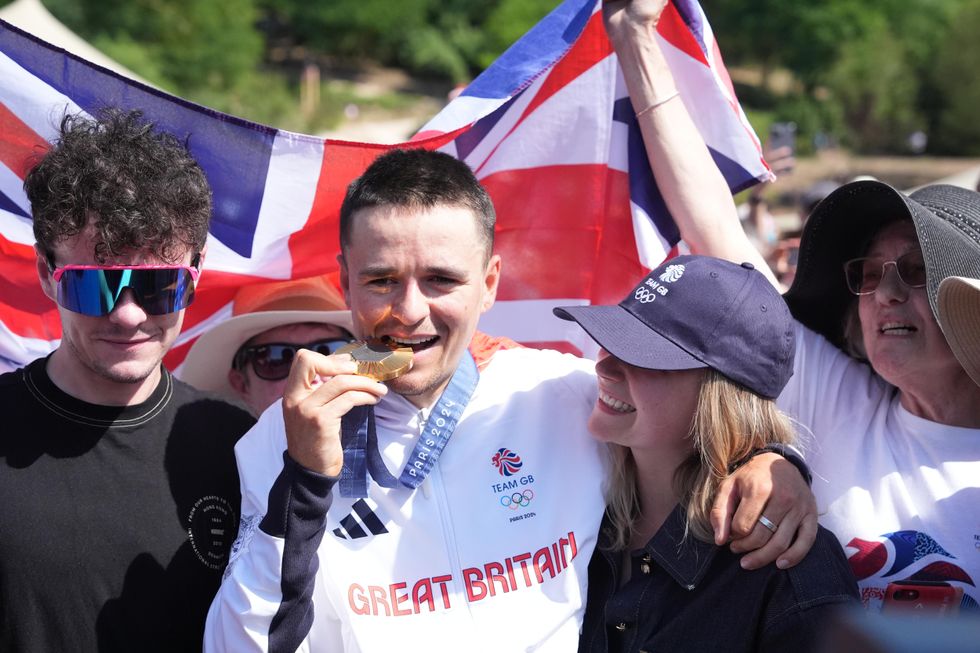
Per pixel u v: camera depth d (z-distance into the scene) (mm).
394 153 2258
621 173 3145
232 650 2051
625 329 2240
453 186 2168
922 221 2283
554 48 2988
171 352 3332
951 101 41094
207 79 31234
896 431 2479
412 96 41125
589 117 3107
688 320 2203
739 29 48188
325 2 43656
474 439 2354
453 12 47438
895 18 46719
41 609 2213
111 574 2254
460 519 2283
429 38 44406
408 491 2266
